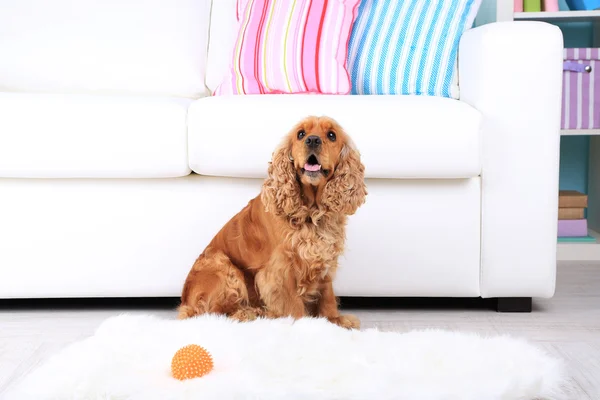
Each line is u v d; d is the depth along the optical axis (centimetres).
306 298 168
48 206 186
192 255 188
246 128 178
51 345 165
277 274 162
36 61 231
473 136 176
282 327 155
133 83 232
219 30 242
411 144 176
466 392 122
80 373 132
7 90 231
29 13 237
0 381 143
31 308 199
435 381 127
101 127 180
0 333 175
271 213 162
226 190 187
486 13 271
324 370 133
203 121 179
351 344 147
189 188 187
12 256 187
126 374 133
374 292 189
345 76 207
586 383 139
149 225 187
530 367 134
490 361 137
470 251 187
